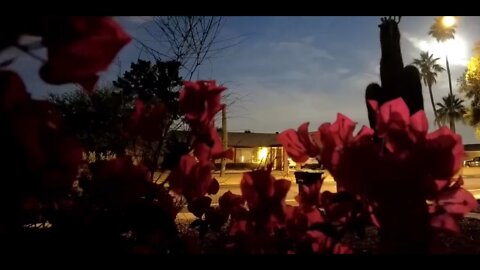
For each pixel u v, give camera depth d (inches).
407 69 183.8
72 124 50.0
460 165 33.5
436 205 35.0
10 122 20.6
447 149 33.2
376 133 38.3
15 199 22.0
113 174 40.3
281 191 46.5
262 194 46.6
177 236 43.7
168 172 48.0
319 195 47.9
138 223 40.7
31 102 21.9
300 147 43.4
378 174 32.8
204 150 44.6
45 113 23.1
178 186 44.7
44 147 22.6
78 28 21.8
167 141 46.9
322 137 41.1
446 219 32.4
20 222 25.8
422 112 36.8
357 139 40.2
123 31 22.6
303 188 48.9
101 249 36.6
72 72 22.0
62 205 37.5
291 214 48.0
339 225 41.3
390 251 33.1
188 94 43.3
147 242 41.9
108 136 54.2
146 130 45.7
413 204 32.4
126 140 52.1
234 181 719.1
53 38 21.6
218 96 43.6
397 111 37.6
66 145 23.1
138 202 41.5
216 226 52.9
